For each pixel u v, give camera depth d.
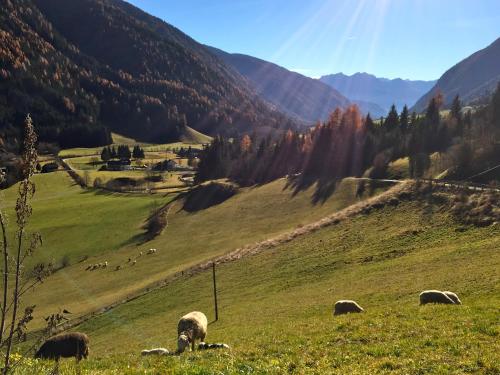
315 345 18.08
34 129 6.88
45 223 123.25
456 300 28.28
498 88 133.38
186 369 12.48
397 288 41.09
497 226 55.88
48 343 21.69
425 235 61.75
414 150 132.88
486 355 14.17
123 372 12.76
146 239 108.50
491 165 99.19
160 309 59.28
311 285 54.03
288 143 163.62
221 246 90.88
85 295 74.62
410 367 13.81
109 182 178.25
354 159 137.50
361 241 67.12
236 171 167.75
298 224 94.56
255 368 13.95
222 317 47.56
